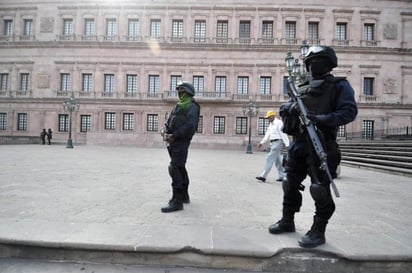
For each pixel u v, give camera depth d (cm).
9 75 3803
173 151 433
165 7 3603
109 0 3641
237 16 3566
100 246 288
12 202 466
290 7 3506
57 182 683
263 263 282
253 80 3553
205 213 421
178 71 3616
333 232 345
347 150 1883
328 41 3503
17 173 820
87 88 3734
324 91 292
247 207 468
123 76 3656
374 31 3541
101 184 673
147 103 3616
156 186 657
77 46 3672
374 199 576
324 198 284
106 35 3697
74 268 278
